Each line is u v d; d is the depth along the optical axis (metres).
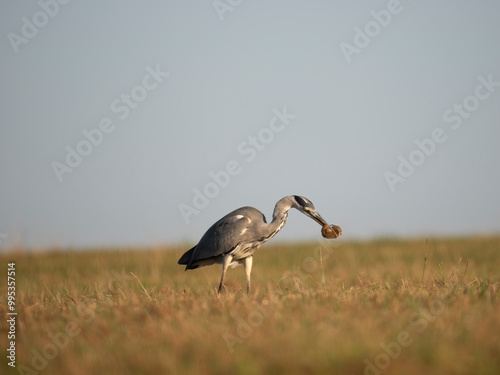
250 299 12.84
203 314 11.27
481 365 7.91
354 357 8.27
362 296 12.68
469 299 11.64
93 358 8.58
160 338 9.47
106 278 21.27
